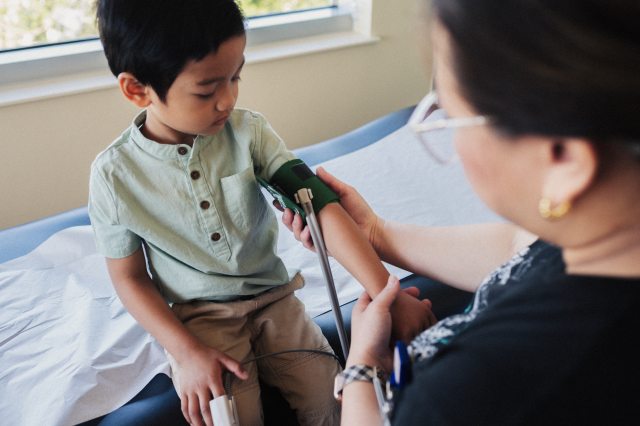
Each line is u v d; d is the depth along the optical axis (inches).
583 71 13.6
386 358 29.3
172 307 44.5
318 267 54.1
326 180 41.6
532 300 18.3
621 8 13.4
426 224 58.0
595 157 15.2
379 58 87.5
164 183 39.8
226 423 38.5
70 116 68.8
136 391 43.6
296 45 81.8
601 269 17.3
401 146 68.5
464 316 24.2
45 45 70.7
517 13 14.1
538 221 17.7
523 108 14.8
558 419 16.6
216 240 41.3
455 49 15.5
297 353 44.8
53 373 44.1
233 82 37.1
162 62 34.5
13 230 57.3
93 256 54.5
